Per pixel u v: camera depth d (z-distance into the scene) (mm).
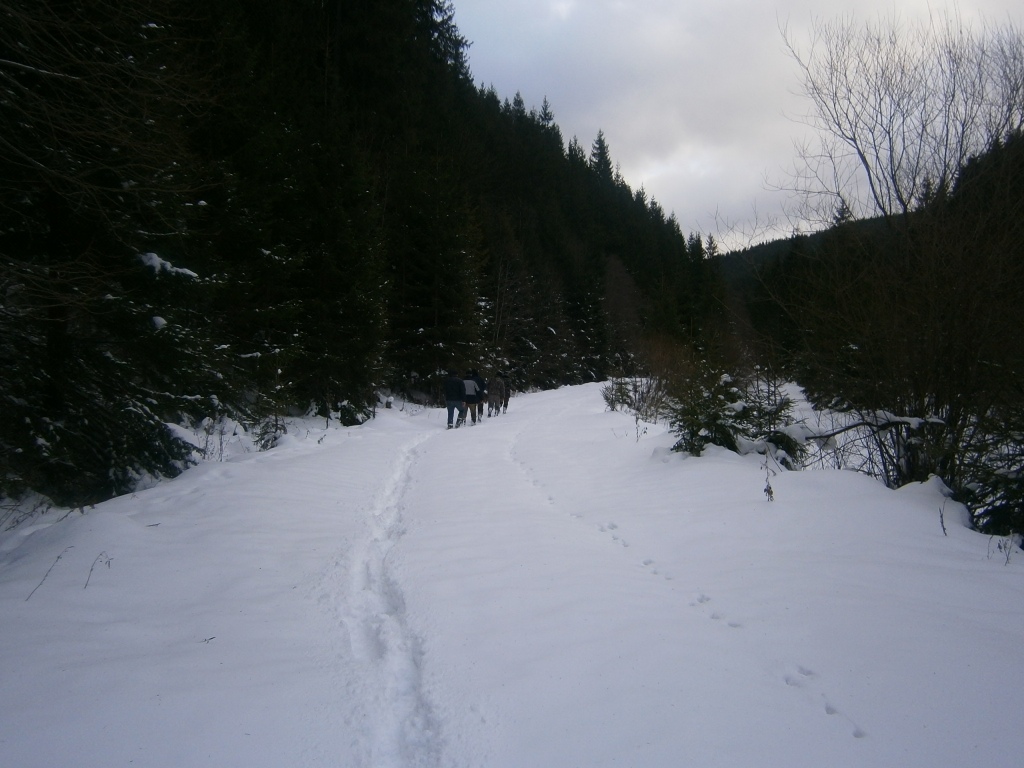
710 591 4527
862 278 7781
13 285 7059
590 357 51812
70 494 7812
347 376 17969
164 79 7379
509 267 40000
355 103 30469
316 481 8391
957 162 7633
